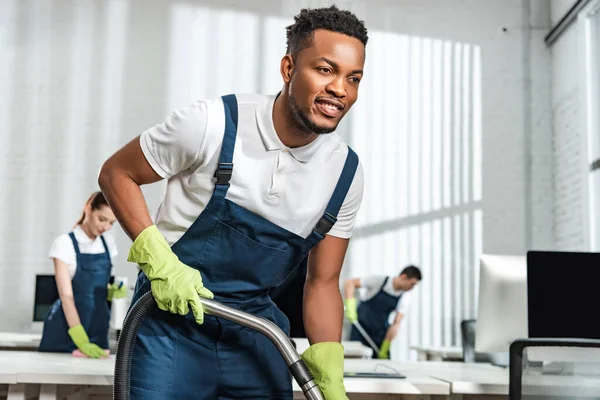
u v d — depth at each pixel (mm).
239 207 1535
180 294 1426
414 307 6930
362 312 6020
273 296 2828
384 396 2492
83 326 3471
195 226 1546
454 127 7172
